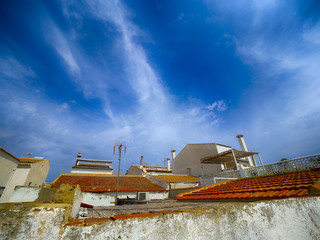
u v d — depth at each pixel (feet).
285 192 12.50
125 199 41.70
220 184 32.35
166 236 4.85
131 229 4.47
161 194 47.39
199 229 5.53
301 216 8.87
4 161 32.78
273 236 7.16
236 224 6.40
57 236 3.77
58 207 4.20
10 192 37.76
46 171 60.80
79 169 86.53
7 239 3.33
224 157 51.85
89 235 3.99
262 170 32.27
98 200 37.17
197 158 70.79
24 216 3.67
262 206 7.69
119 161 41.16
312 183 12.92
